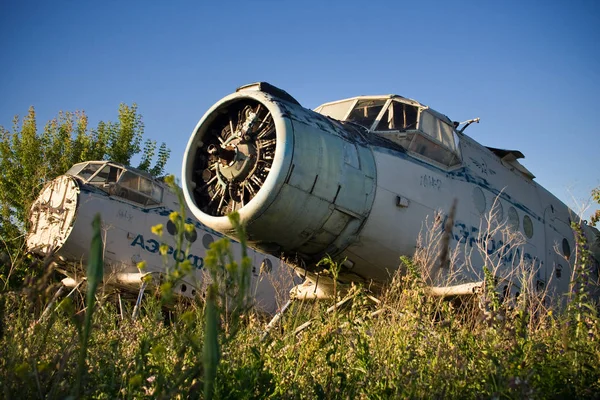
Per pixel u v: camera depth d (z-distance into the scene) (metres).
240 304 1.97
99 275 1.80
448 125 9.15
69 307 2.00
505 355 3.34
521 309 3.91
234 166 6.98
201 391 2.48
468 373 3.29
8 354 2.86
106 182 12.55
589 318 4.10
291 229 6.74
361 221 7.18
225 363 3.01
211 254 1.86
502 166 10.44
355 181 7.12
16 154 21.52
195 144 7.55
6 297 3.33
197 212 7.07
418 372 3.24
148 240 12.47
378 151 7.81
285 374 3.49
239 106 7.47
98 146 23.91
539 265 10.14
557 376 3.29
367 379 3.31
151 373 2.82
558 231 11.17
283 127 6.66
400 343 3.70
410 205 7.72
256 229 6.62
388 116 8.78
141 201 12.73
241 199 6.87
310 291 7.82
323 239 7.00
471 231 8.59
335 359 3.71
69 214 11.78
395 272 7.60
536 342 3.90
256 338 3.91
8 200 19.86
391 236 7.45
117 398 2.64
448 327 3.85
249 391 2.74
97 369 3.09
